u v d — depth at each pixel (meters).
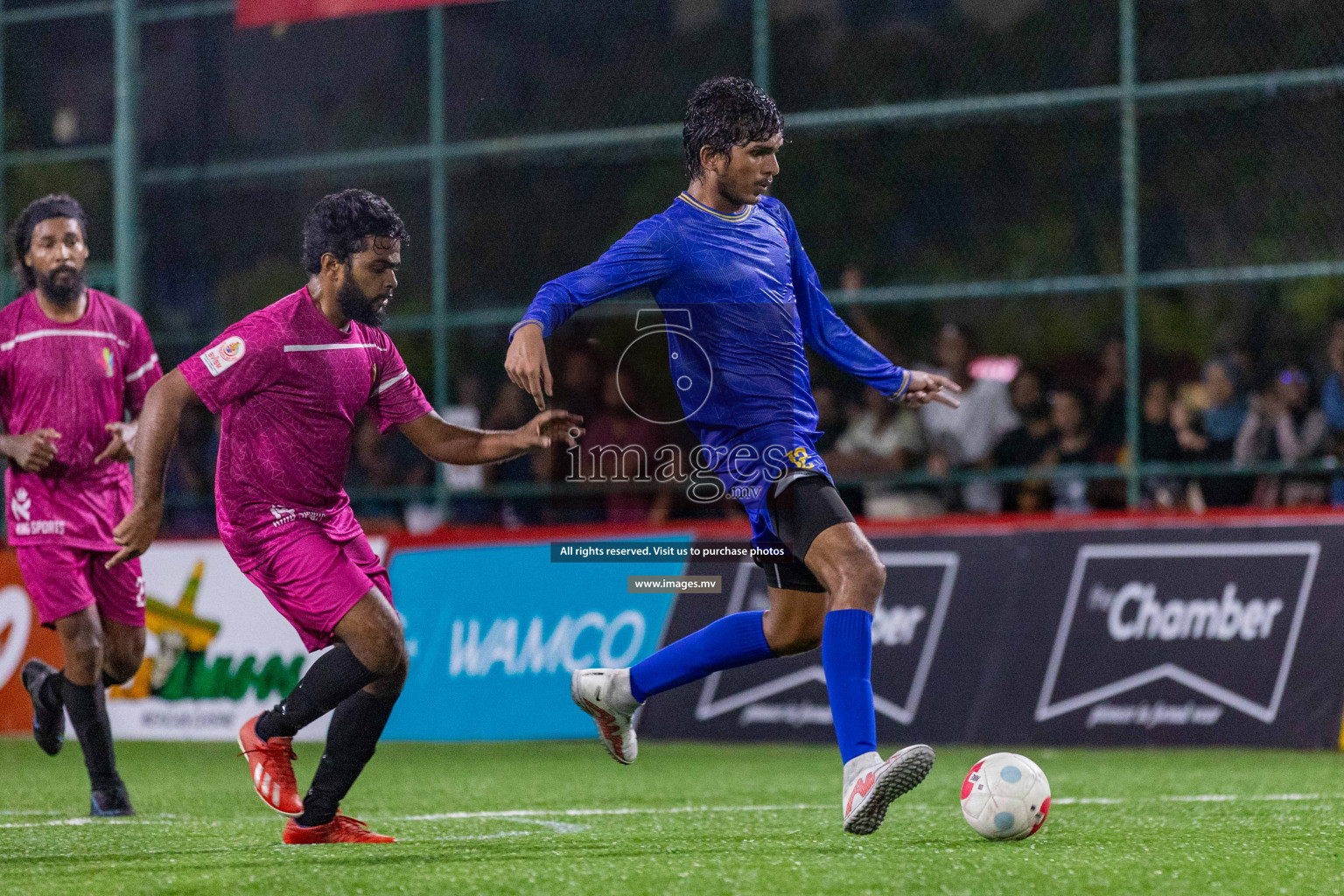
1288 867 11.85
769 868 11.70
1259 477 30.77
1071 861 12.05
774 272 14.05
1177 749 25.91
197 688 29.95
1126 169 30.19
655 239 13.73
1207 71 36.44
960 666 27.42
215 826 16.28
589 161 34.22
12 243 18.44
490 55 40.12
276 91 40.12
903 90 40.78
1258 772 22.19
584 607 29.17
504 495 32.28
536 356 12.89
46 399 17.78
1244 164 38.09
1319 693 25.42
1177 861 12.10
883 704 27.69
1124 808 17.25
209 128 38.38
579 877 11.38
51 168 37.75
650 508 31.84
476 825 16.22
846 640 12.84
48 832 15.67
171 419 13.27
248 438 13.50
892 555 28.47
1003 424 31.97
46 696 18.22
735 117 13.71
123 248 32.84
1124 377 31.77
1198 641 26.28
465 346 36.28
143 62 38.31
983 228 40.44
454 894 10.75
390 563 30.75
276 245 37.66
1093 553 27.27
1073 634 26.97
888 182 40.16
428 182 38.31
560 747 28.84
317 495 13.73
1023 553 27.67
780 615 14.20
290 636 29.58
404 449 34.31
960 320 40.19
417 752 28.11
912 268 40.25
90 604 17.86
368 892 10.89
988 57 40.31
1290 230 37.62
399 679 13.94
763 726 27.98
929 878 11.19
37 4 37.62
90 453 17.92
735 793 20.56
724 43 40.50
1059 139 40.16
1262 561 26.31
